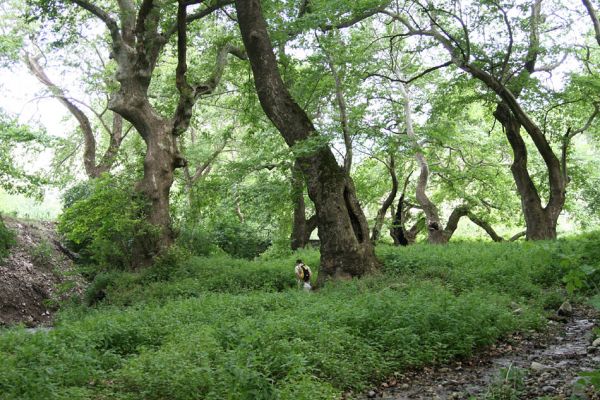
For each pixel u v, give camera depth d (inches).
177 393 317.7
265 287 843.4
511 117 1232.2
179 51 1034.7
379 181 1552.7
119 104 1038.4
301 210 1424.7
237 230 1453.0
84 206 993.5
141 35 1015.0
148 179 1042.1
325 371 364.8
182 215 1288.1
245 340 382.9
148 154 1051.9
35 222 1366.9
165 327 458.9
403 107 1465.3
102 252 1014.4
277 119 823.7
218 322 460.1
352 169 1531.7
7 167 1047.6
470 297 523.2
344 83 919.0
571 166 1596.9
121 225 967.6
